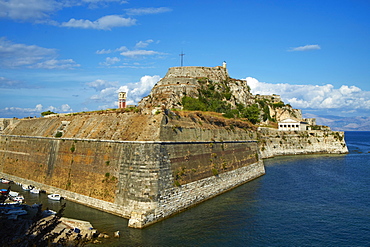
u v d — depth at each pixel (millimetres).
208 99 110438
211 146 59906
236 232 40406
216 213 47219
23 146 70500
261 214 47750
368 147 195125
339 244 37906
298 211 49750
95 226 39906
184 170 49094
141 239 36656
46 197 54562
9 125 85188
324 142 142625
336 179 76812
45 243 21266
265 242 37906
